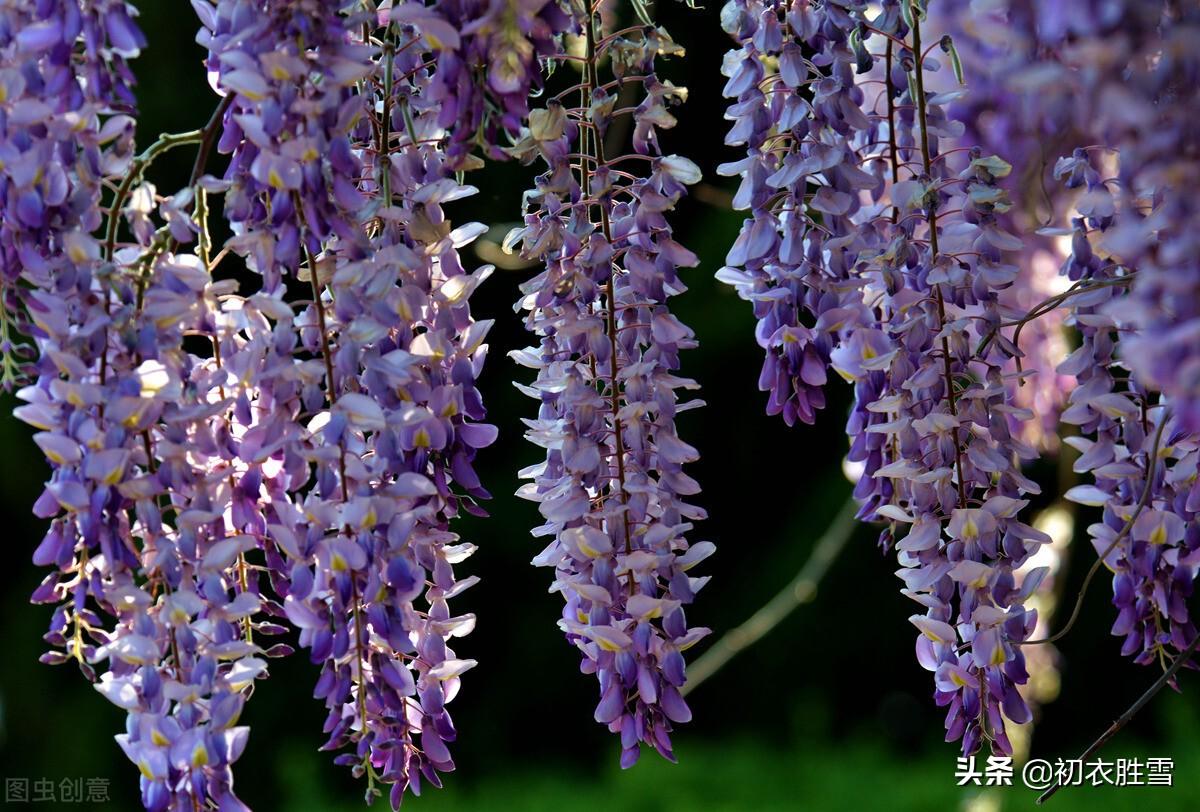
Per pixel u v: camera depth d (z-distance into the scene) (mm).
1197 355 2213
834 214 2389
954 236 2373
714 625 6590
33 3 2301
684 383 2375
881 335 2387
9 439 6121
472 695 6691
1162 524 2389
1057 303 2369
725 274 2402
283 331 2322
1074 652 6352
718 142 4082
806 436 6395
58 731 6336
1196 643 2385
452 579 2400
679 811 5867
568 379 2371
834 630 6766
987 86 2420
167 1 5238
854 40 2395
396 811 2379
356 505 2303
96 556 2328
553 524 2395
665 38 2365
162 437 2322
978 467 2365
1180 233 2260
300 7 2277
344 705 2359
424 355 2344
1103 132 2307
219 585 2322
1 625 6391
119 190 2322
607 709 2359
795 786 6203
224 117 2348
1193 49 2238
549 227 2373
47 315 2295
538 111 2346
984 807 2891
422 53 2400
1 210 2297
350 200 2299
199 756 2311
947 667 2371
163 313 2303
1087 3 2236
